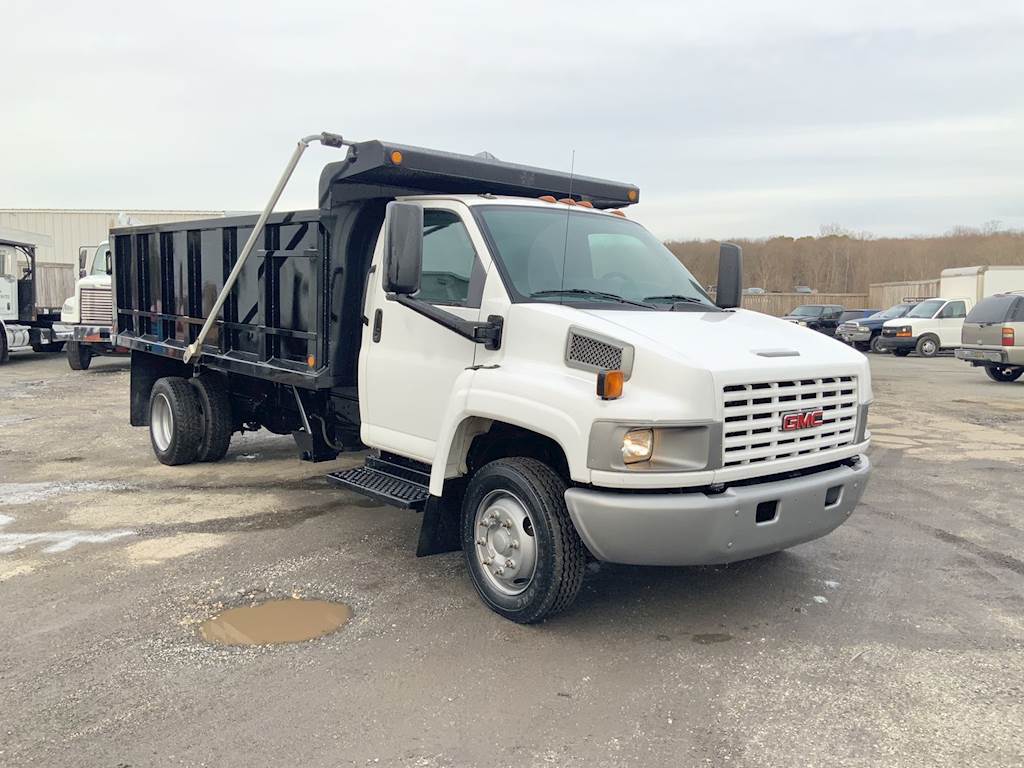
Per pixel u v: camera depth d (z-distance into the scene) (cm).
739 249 565
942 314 2730
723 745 340
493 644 434
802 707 371
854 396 476
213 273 754
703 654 424
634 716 362
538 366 448
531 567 451
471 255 504
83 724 353
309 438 684
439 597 498
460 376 481
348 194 575
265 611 475
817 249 8012
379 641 436
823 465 473
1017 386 1709
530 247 507
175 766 322
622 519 402
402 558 568
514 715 362
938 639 445
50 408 1270
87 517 663
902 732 350
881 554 588
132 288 906
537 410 429
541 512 434
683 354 405
